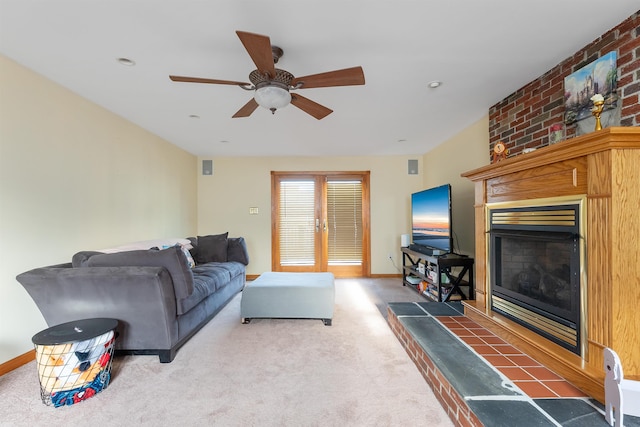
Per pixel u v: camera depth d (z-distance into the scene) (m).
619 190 1.37
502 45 2.02
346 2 1.59
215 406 1.72
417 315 2.64
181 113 3.24
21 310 2.24
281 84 1.89
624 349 1.37
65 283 2.12
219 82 1.88
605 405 1.29
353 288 4.59
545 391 1.47
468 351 1.92
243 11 1.66
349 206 5.51
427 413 1.64
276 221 5.48
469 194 3.82
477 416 1.29
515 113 2.74
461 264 3.41
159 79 2.47
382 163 5.45
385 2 1.60
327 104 3.01
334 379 2.00
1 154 2.13
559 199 1.69
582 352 1.56
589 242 1.50
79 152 2.78
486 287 2.45
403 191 5.44
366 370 2.11
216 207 5.42
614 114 1.81
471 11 1.68
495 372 1.65
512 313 2.15
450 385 1.57
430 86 2.63
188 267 2.38
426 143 4.60
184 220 4.92
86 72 2.35
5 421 1.60
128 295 2.18
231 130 3.87
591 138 1.41
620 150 1.37
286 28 1.81
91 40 1.93
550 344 1.76
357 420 1.59
